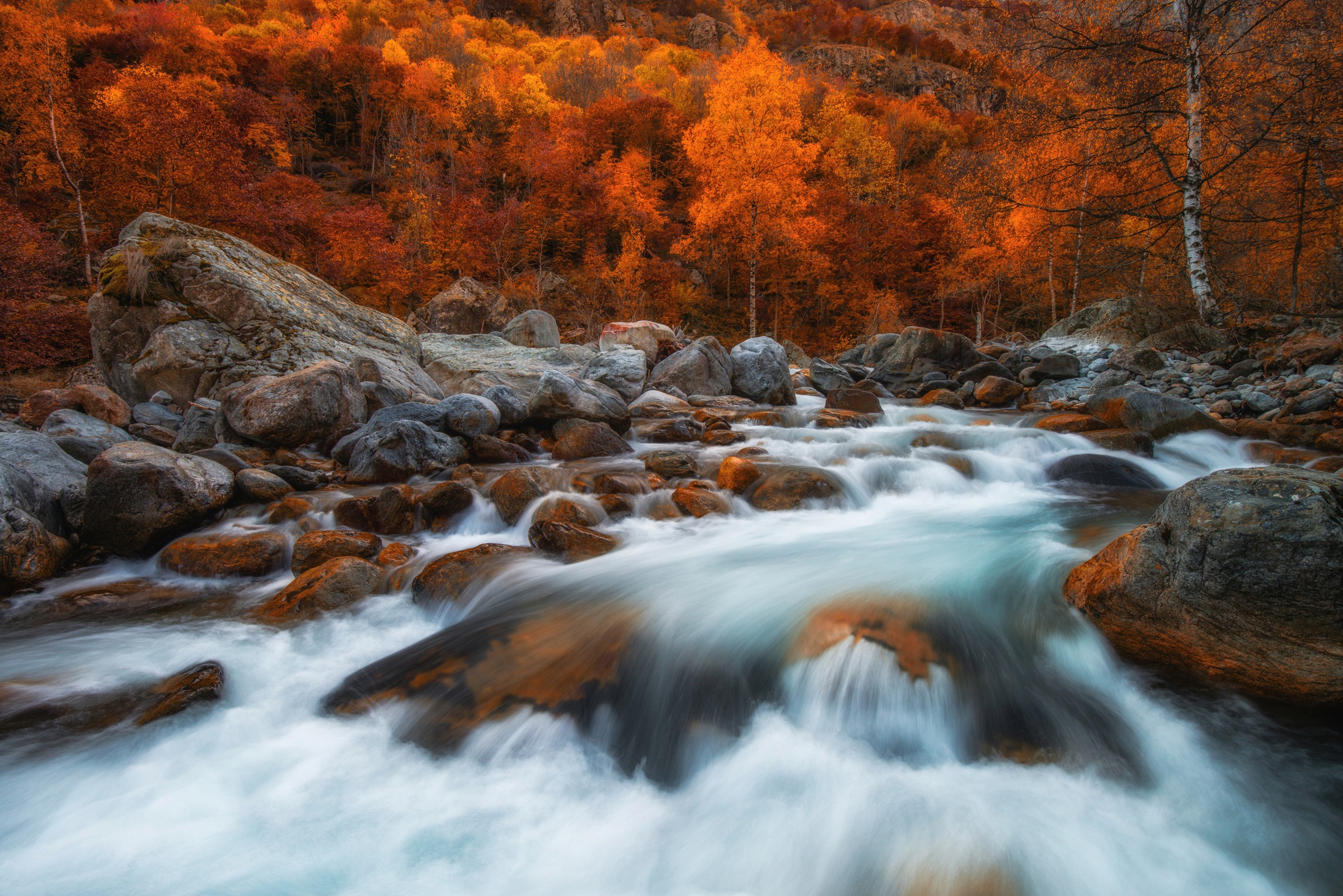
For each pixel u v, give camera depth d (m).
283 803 2.82
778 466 7.05
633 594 4.20
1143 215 14.82
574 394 9.32
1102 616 3.52
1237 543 2.98
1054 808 2.68
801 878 2.53
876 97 84.69
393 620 4.40
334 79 64.06
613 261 43.62
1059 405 12.03
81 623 4.30
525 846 2.64
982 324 36.03
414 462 7.36
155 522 5.38
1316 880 2.40
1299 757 2.85
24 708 3.29
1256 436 8.13
